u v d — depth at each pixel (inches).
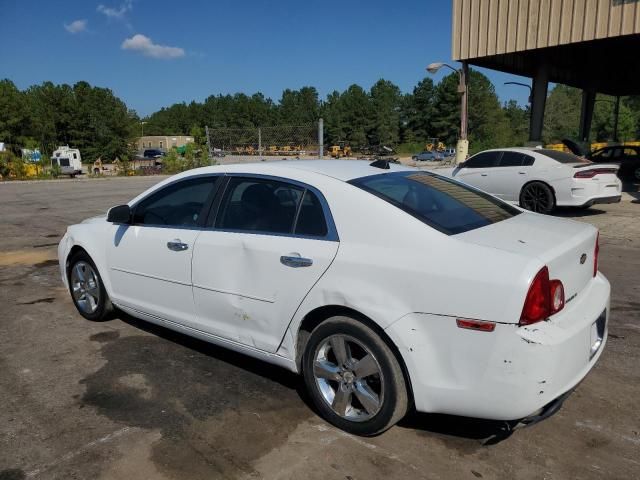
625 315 202.7
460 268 107.2
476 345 104.7
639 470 110.5
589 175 431.2
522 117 4512.8
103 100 3289.9
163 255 160.1
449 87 3708.2
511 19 626.8
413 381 111.9
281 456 116.2
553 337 102.3
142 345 177.5
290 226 133.9
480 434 124.3
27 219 477.7
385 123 4010.8
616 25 539.8
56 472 110.8
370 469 111.4
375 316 113.9
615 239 349.7
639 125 3469.5
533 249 110.6
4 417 132.3
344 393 124.0
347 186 129.3
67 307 218.5
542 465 112.4
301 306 127.2
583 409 134.6
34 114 3149.6
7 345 178.1
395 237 117.1
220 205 150.8
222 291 144.4
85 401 140.1
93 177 1201.4
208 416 132.6
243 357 167.8
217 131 760.3
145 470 111.6
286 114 4837.6
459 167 513.3
